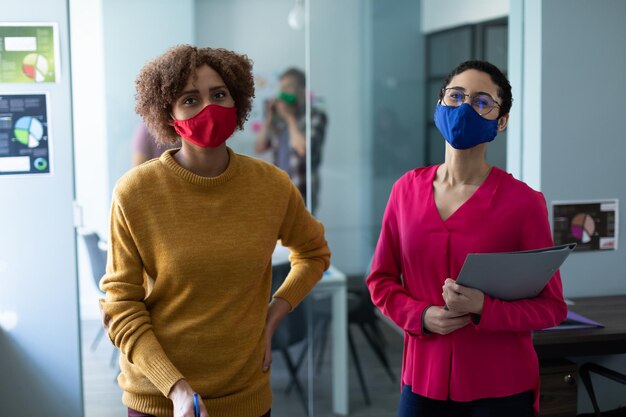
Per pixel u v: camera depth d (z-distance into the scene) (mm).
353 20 4434
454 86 1685
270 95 5066
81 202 2826
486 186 1697
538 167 2887
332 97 4430
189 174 1568
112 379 2871
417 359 1750
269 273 1675
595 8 2863
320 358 3318
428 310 1688
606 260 2953
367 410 3379
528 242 1684
